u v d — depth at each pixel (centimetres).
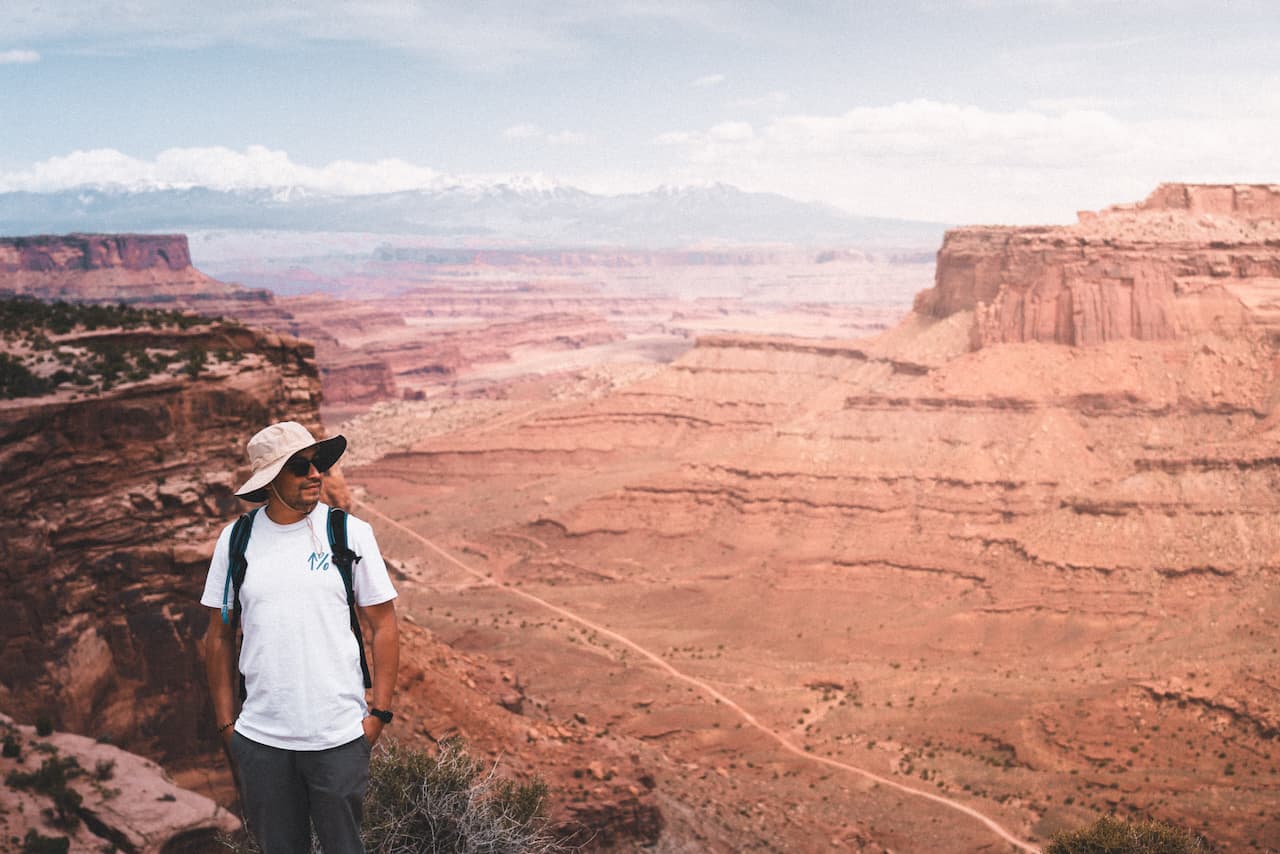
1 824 2111
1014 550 10662
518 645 8762
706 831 4156
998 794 5903
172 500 3653
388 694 861
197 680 3525
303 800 839
